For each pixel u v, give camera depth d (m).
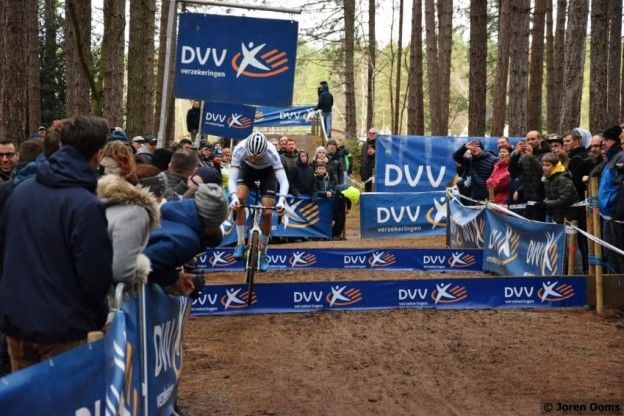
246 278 8.30
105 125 3.58
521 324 7.53
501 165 11.14
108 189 3.74
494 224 10.26
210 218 4.38
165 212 4.37
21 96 9.26
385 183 15.00
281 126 25.05
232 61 9.66
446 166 14.96
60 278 3.41
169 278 4.28
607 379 5.74
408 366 6.15
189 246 4.27
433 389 5.57
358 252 10.84
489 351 6.56
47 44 24.28
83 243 3.36
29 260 3.41
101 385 3.13
